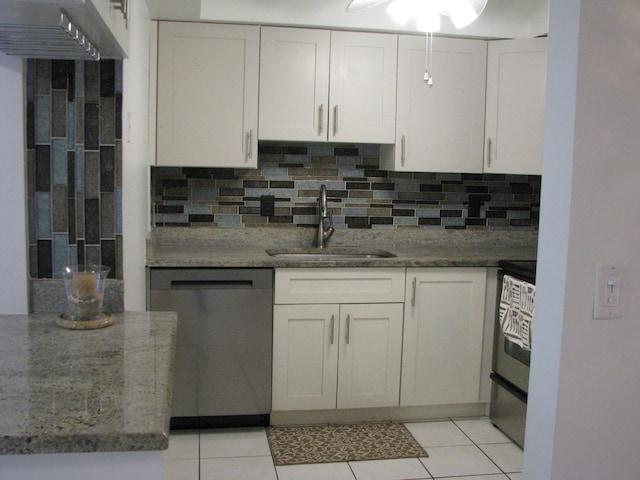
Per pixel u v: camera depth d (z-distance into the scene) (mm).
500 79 3346
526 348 2727
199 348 2984
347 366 3125
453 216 3719
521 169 3379
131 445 1054
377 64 3270
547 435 1331
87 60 1873
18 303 1907
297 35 3195
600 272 1280
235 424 3107
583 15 1218
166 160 3152
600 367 1312
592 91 1237
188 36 3123
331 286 3064
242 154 3207
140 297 2617
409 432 3100
